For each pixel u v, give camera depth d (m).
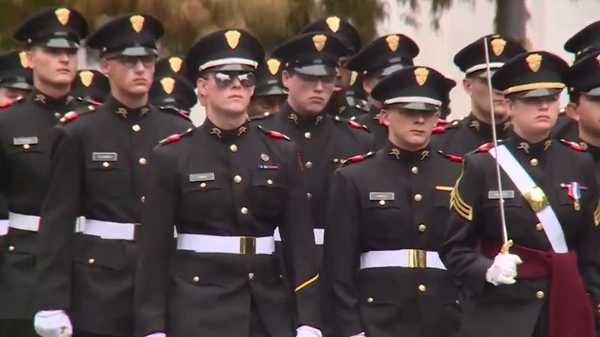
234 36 33.12
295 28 65.69
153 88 45.47
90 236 35.94
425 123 35.62
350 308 35.22
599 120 35.28
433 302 35.38
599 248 33.34
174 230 33.12
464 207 33.22
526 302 32.72
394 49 42.28
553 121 33.12
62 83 40.19
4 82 46.53
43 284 35.28
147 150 36.41
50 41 39.88
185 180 32.97
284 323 32.97
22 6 63.84
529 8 70.94
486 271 32.22
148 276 32.81
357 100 46.06
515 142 33.44
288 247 33.34
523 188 33.03
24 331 39.59
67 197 35.81
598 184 34.78
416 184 35.81
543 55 33.09
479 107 40.34
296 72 39.28
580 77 35.31
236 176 33.09
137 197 36.06
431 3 71.81
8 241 39.88
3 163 39.91
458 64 40.44
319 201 39.44
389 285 35.34
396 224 35.50
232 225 33.00
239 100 33.06
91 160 36.00
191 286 32.75
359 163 36.03
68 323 35.22
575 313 32.53
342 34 44.19
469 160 33.44
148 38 36.38
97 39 36.47
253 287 32.84
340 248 35.56
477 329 32.84
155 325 32.53
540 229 32.88
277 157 33.41
